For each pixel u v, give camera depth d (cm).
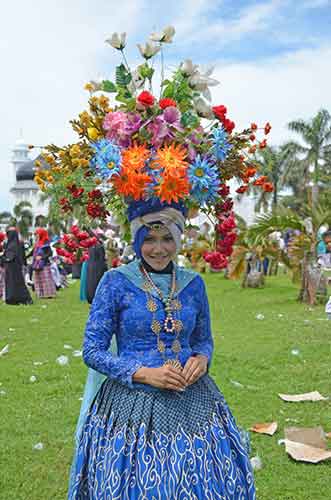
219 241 305
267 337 879
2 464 441
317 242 1266
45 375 673
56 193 299
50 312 1206
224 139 280
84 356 268
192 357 275
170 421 262
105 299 273
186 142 276
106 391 278
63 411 551
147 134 273
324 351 778
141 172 265
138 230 278
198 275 293
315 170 3312
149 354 270
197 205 288
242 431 307
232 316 1096
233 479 263
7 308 1274
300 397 576
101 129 285
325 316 1080
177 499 249
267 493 394
